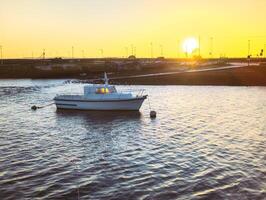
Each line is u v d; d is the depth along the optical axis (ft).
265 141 75.25
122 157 64.69
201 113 117.29
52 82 311.68
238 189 47.39
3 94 199.62
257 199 43.98
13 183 50.90
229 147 70.23
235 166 57.52
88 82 293.23
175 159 62.49
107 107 123.34
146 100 156.35
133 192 47.06
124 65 415.03
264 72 266.77
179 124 97.30
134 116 113.39
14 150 70.23
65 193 47.03
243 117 108.27
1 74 394.52
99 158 64.23
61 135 85.81
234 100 153.48
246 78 245.65
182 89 212.43
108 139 80.64
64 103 130.00
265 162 59.52
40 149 71.20
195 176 53.01
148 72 347.15
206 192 46.55
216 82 241.14
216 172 54.60
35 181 51.78
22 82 316.19
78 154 67.26
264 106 133.28
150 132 87.45
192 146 71.67
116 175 54.24
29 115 119.44
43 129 93.86
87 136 84.38
